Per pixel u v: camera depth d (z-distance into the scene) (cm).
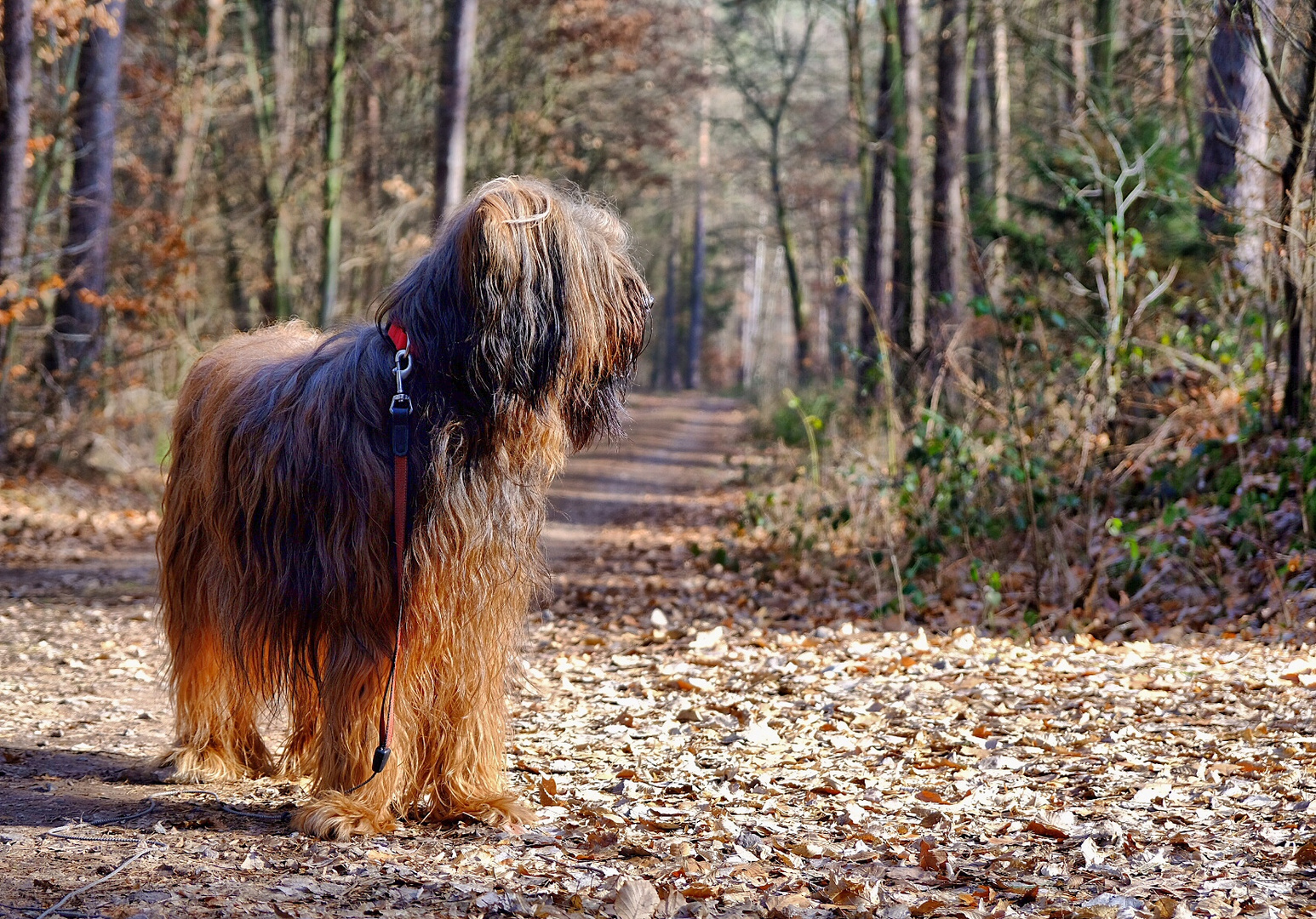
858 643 709
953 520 880
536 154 2914
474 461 339
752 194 5541
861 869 344
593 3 2683
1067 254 1151
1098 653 654
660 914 300
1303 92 818
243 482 362
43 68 1992
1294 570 705
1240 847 356
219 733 434
